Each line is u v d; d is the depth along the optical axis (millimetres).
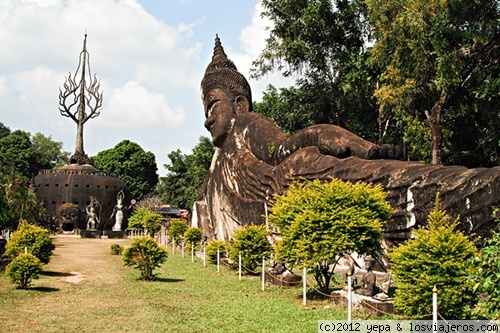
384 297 11188
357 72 31250
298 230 12219
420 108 25922
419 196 13508
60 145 96750
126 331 9922
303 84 35531
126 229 55062
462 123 28094
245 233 17875
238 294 14102
